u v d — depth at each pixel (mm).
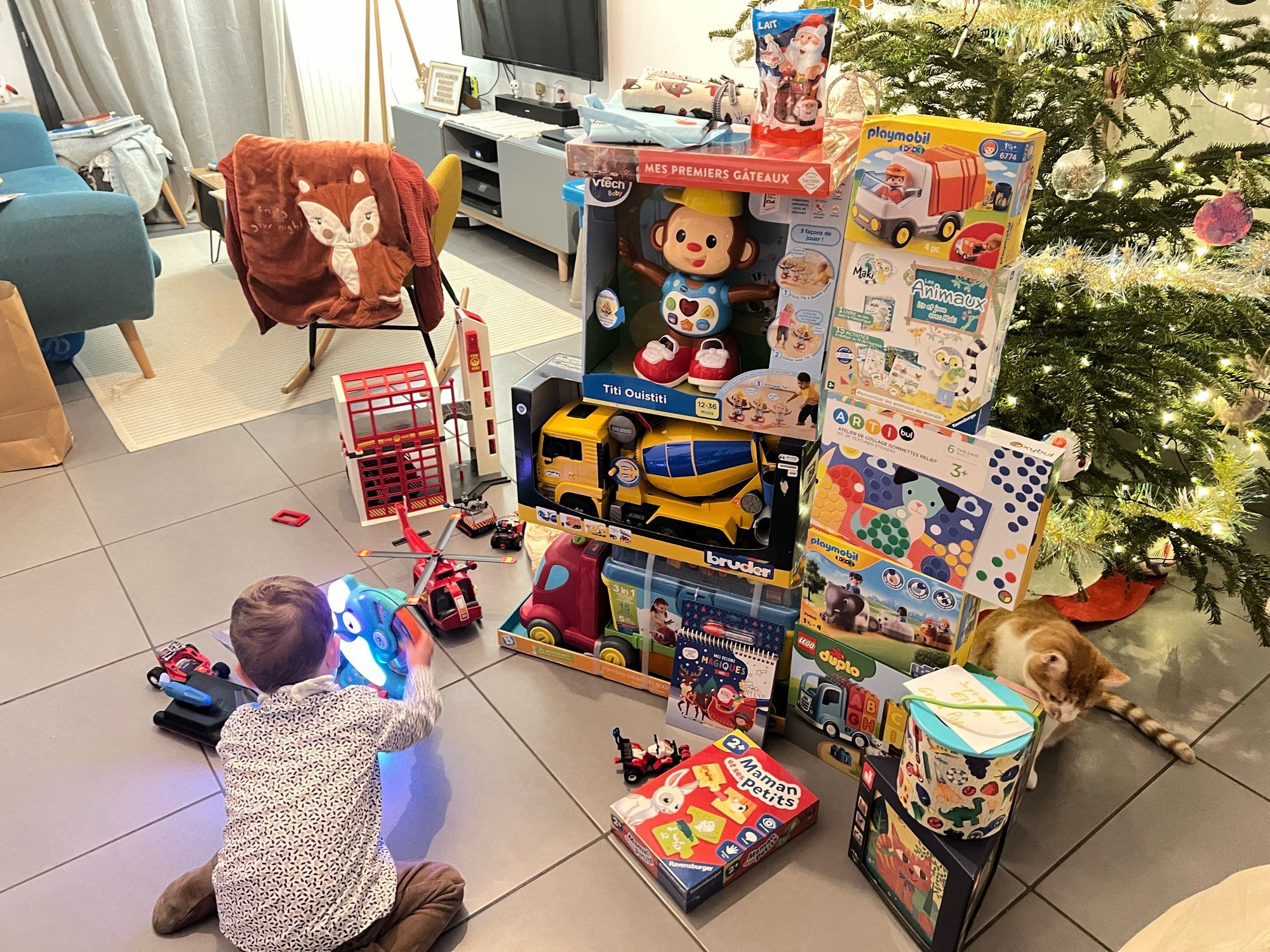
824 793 1674
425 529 2424
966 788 1241
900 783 1353
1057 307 1673
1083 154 1431
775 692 1785
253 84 5098
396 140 5027
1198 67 1580
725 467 1667
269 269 2697
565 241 3873
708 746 1693
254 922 1292
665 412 1667
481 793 1671
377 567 2264
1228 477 1683
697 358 1651
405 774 1706
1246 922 1204
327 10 5164
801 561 1705
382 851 1404
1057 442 1376
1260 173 1625
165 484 2602
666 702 1876
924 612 1479
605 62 4070
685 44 3646
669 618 1807
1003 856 1553
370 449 2379
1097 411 1629
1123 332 1618
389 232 2699
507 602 2154
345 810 1332
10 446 2627
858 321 1382
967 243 1223
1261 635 1592
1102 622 2082
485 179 4625
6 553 2311
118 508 2494
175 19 4617
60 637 2037
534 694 1893
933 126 1200
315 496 2555
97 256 2838
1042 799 1662
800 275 1452
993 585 1378
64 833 1601
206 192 3980
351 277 2713
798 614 1685
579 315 3686
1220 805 1648
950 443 1336
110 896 1498
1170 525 1687
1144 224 1697
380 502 2490
